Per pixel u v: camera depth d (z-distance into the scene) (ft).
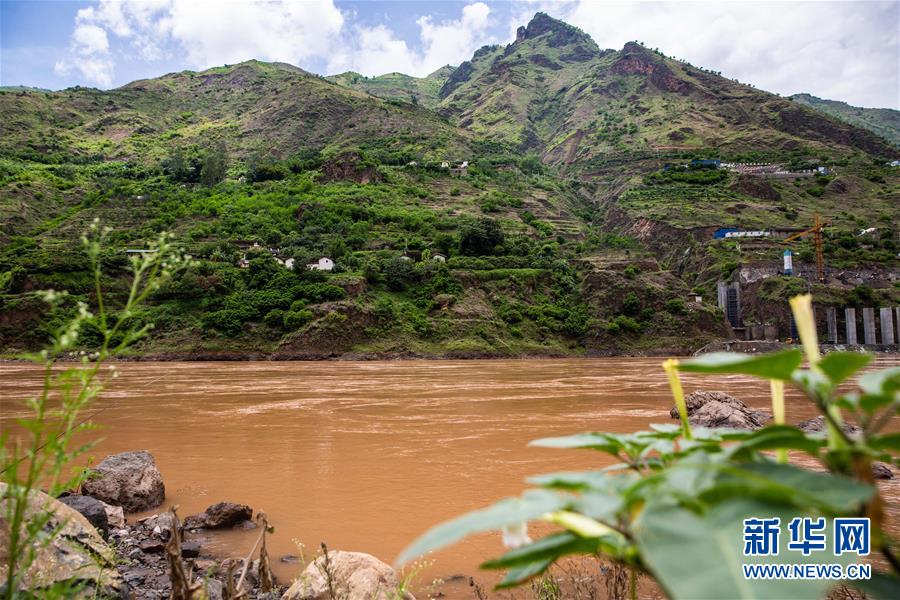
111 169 491.31
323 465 44.98
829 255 336.08
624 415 73.31
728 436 5.08
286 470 43.24
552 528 26.27
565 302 279.08
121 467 33.68
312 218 329.93
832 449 3.92
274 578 21.21
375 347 227.81
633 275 285.02
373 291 252.42
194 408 80.79
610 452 5.32
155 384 118.32
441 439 56.75
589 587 18.40
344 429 63.05
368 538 27.55
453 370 166.61
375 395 98.73
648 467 4.78
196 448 52.03
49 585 10.32
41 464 6.30
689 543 3.07
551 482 4.14
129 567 21.95
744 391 96.73
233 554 24.80
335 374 149.79
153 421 68.39
